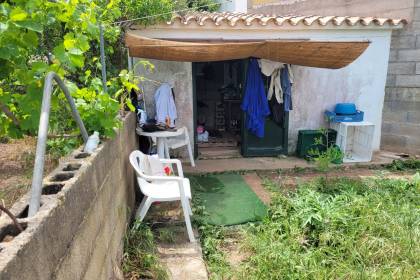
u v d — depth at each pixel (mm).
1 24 1865
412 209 4273
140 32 5867
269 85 6852
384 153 7320
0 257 1098
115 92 4332
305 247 3664
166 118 6207
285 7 9820
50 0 2410
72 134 3004
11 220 1439
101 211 2496
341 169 6520
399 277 3064
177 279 3203
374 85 7062
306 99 7000
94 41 4699
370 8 7340
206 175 6133
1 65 2176
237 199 5016
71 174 2043
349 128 7168
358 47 5227
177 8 7996
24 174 3500
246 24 5930
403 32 6762
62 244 1619
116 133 3318
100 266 2414
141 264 3283
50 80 1983
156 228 4160
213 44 4965
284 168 6410
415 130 7031
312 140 6887
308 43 5129
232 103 8914
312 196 4426
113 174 3074
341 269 3254
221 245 3889
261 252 3506
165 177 3754
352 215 4035
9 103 2518
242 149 7141
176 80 6535
